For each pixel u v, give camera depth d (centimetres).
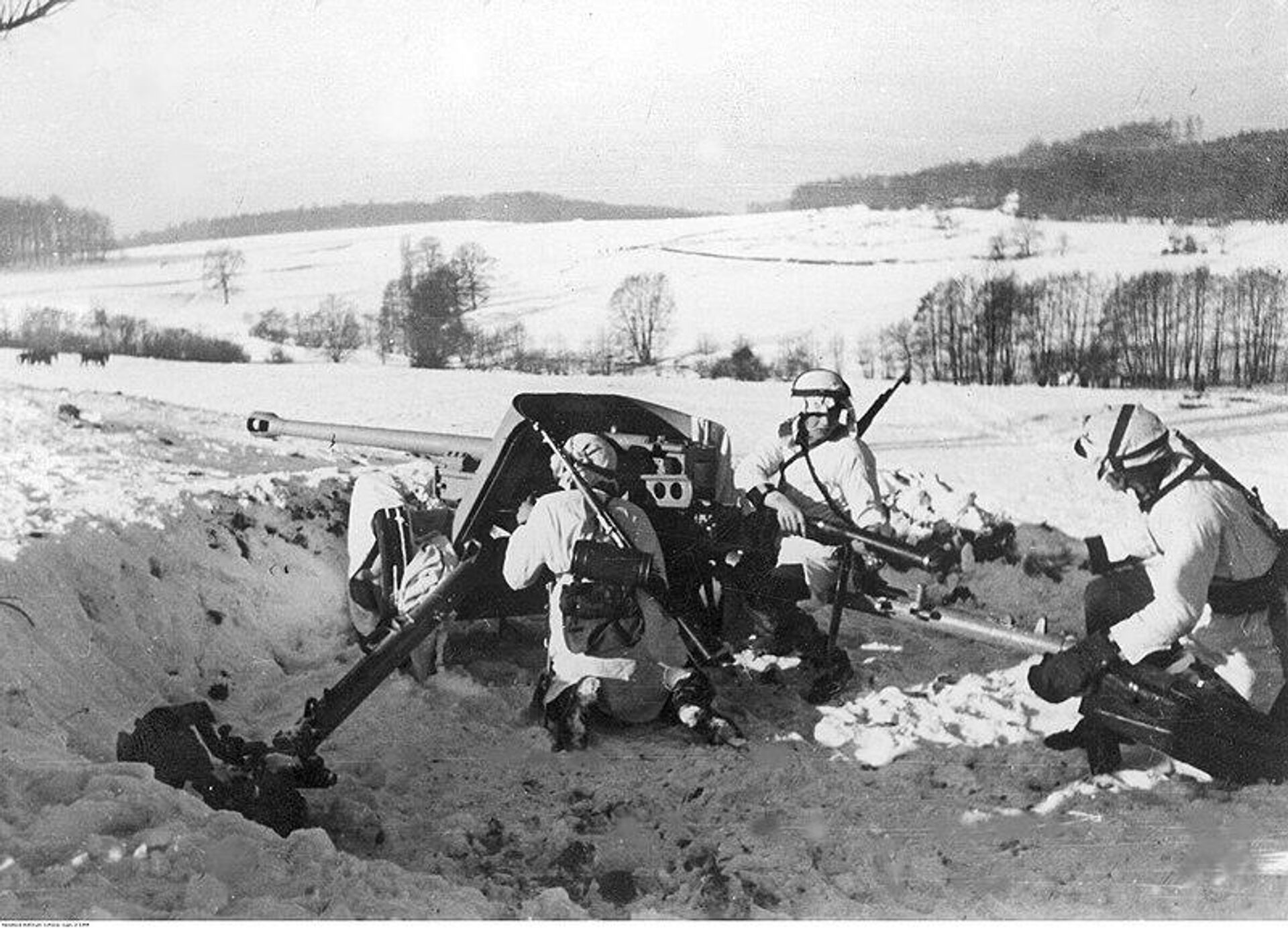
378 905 360
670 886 411
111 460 736
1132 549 739
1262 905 391
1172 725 479
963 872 420
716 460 649
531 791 486
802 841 445
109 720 504
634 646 538
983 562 765
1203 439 898
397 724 548
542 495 636
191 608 605
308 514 722
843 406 665
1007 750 529
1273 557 506
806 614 628
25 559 548
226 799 430
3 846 362
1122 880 412
